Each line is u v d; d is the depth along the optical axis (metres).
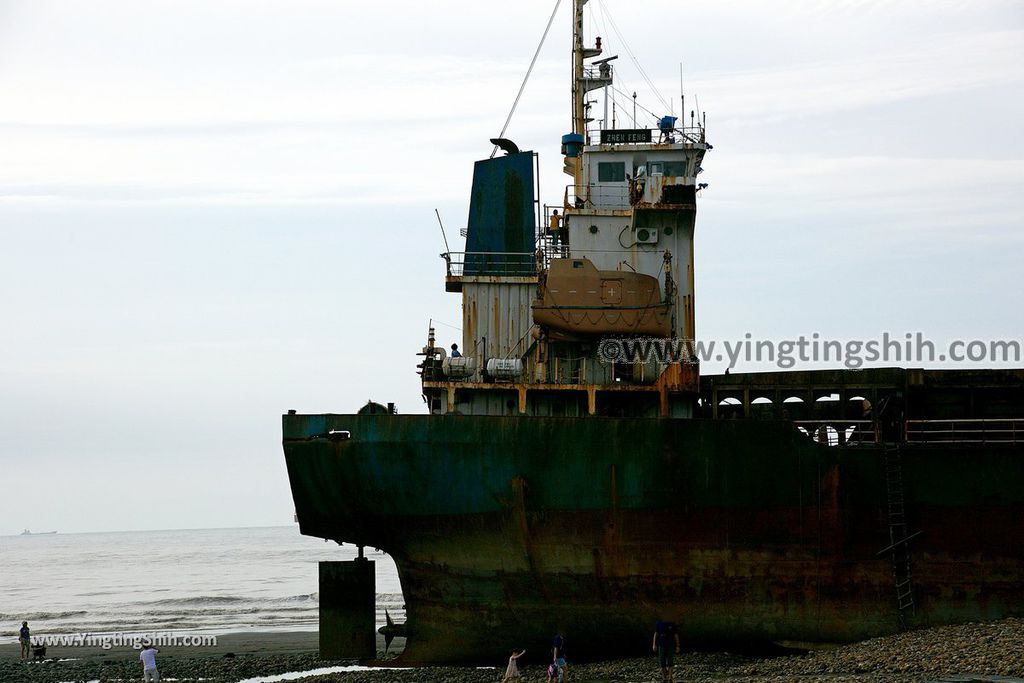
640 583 45.59
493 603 46.75
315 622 95.38
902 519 44.88
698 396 50.66
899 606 44.69
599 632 45.94
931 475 44.94
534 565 46.16
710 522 45.47
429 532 47.25
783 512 45.38
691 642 45.47
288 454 47.56
